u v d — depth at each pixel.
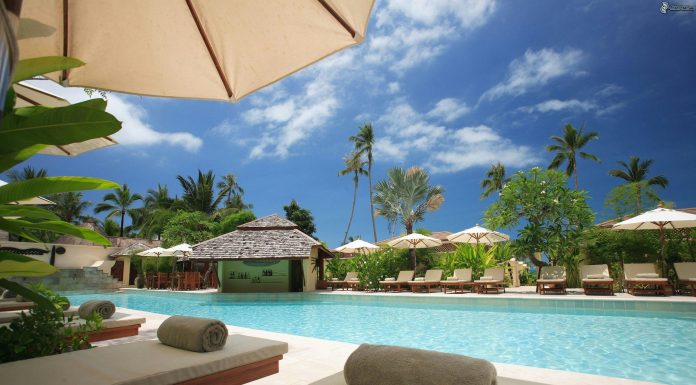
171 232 28.08
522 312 11.47
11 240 22.52
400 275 17.81
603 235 15.27
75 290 21.94
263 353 3.51
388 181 32.41
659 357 5.98
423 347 7.25
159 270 25.73
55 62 1.59
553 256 15.48
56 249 24.39
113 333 5.46
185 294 18.66
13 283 1.91
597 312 10.85
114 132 1.53
